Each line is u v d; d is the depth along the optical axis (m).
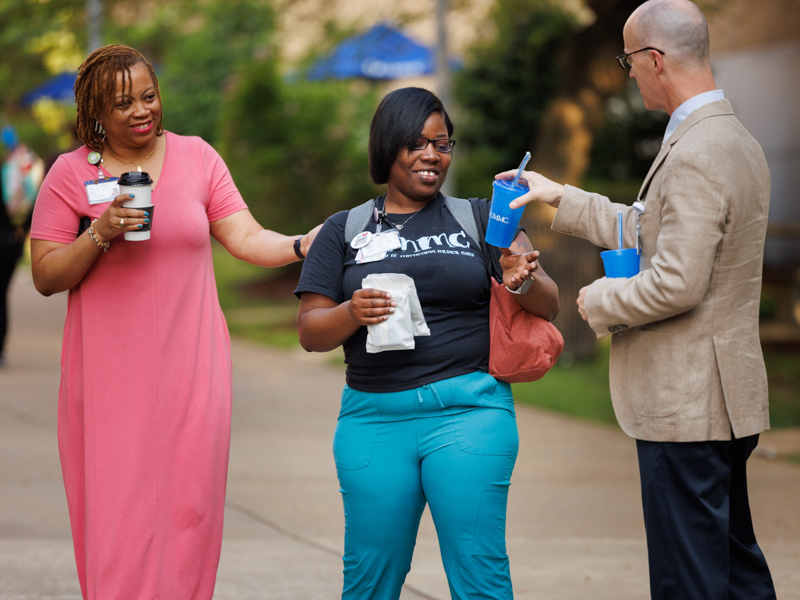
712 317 5.83
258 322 28.64
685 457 5.87
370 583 6.30
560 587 8.82
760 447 14.78
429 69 33.44
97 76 6.29
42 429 14.63
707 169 5.65
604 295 5.94
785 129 31.47
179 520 6.49
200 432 6.52
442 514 6.09
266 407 17.31
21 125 49.06
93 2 31.31
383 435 6.20
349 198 29.92
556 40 32.31
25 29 34.66
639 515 11.38
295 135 29.50
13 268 19.72
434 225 6.27
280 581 8.73
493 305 6.19
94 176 6.49
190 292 6.56
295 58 31.67
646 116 32.34
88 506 6.43
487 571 6.09
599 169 32.47
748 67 32.66
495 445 6.10
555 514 11.38
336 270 6.35
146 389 6.43
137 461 6.41
